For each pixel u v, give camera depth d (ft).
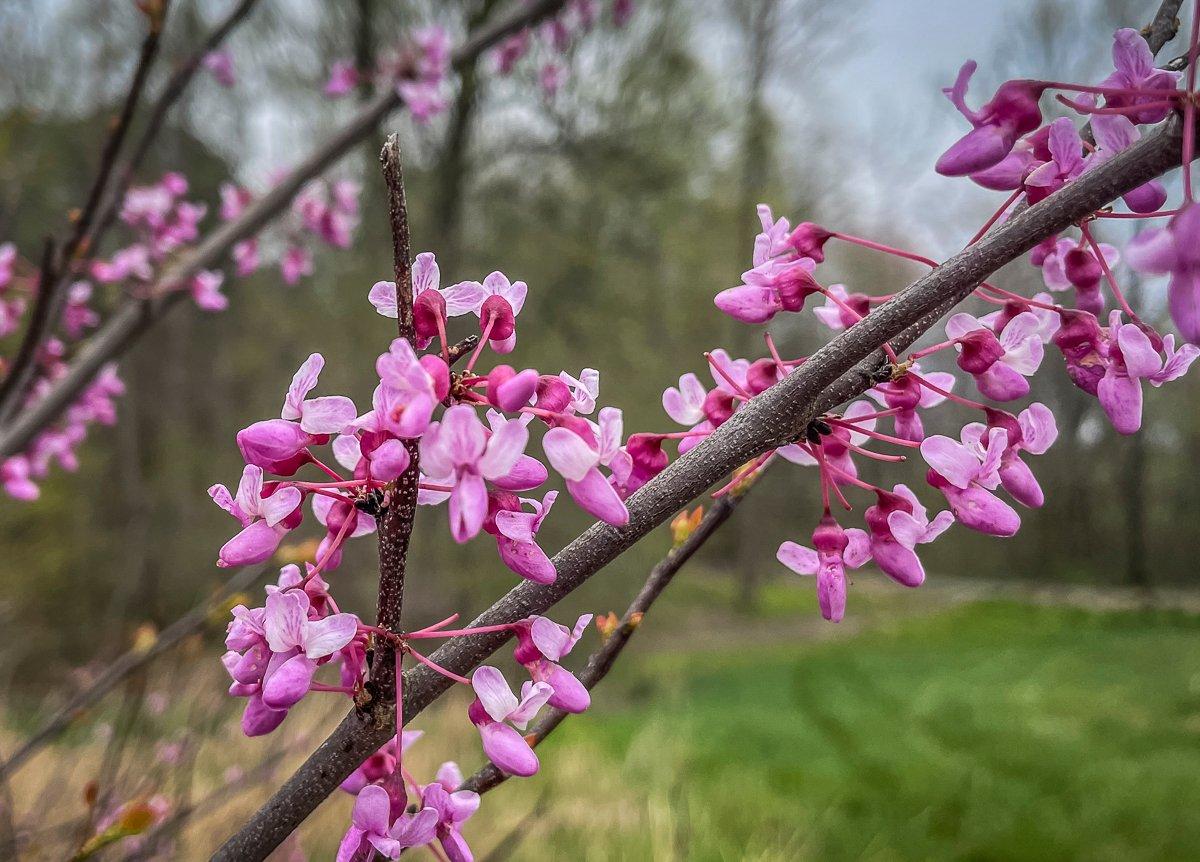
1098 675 37.45
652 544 39.37
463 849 3.17
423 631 2.99
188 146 33.78
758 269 4.04
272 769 8.18
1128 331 3.41
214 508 42.04
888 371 3.43
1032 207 2.99
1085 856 16.94
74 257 6.82
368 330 36.37
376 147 31.71
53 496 33.63
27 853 6.77
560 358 39.22
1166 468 90.12
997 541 95.20
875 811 19.27
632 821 17.31
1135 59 2.94
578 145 37.11
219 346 44.04
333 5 30.78
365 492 2.95
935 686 34.30
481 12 27.89
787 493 76.38
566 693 3.09
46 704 15.16
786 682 41.50
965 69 2.95
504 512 2.94
